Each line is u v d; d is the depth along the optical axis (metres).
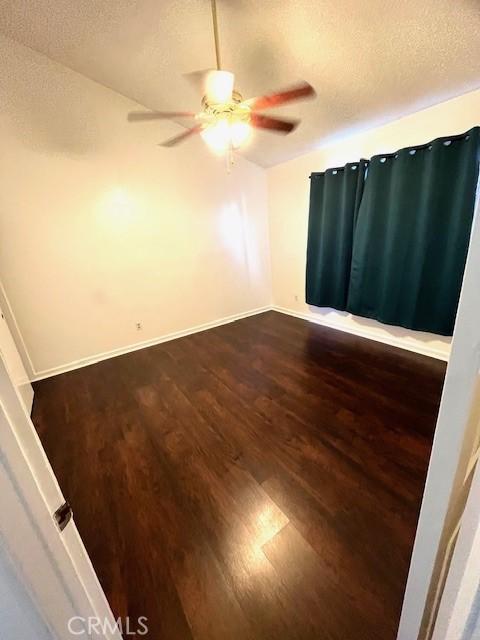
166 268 3.38
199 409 2.12
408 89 1.97
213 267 3.75
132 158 2.91
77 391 2.49
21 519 0.41
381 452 1.60
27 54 2.25
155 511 1.35
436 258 2.31
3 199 2.39
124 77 2.44
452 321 2.30
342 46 1.70
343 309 3.23
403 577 1.04
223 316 4.01
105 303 3.06
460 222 2.08
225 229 3.71
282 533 1.21
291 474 1.51
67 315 2.87
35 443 0.43
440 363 2.49
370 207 2.62
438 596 0.63
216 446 1.74
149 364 2.92
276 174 3.72
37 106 2.38
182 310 3.61
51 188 2.58
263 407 2.09
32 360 2.74
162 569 1.11
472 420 0.44
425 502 0.54
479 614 0.36
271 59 1.93
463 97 1.97
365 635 0.89
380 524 1.22
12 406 0.40
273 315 4.21
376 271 2.78
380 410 1.95
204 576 1.08
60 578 0.47
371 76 1.90
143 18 1.84
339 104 2.27
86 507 1.39
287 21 1.62
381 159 2.48
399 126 2.38
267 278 4.34
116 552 1.18
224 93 1.45
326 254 3.21
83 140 2.64
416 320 2.51
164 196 3.18
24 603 0.44
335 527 1.22
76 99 2.53
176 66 2.20
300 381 2.39
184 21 1.78
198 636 0.92
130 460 1.67
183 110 2.80
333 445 1.68
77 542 0.54
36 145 2.45
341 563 1.09
